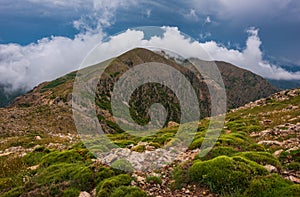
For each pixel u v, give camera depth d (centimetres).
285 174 1042
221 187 965
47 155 1534
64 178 1148
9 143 2809
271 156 1181
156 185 1055
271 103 4288
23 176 1317
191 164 1148
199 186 1012
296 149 1326
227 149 1295
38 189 1088
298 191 843
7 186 1245
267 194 871
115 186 1018
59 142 2570
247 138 1689
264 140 1709
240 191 925
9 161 1677
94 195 1023
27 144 2564
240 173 975
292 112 2891
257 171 1003
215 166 1026
